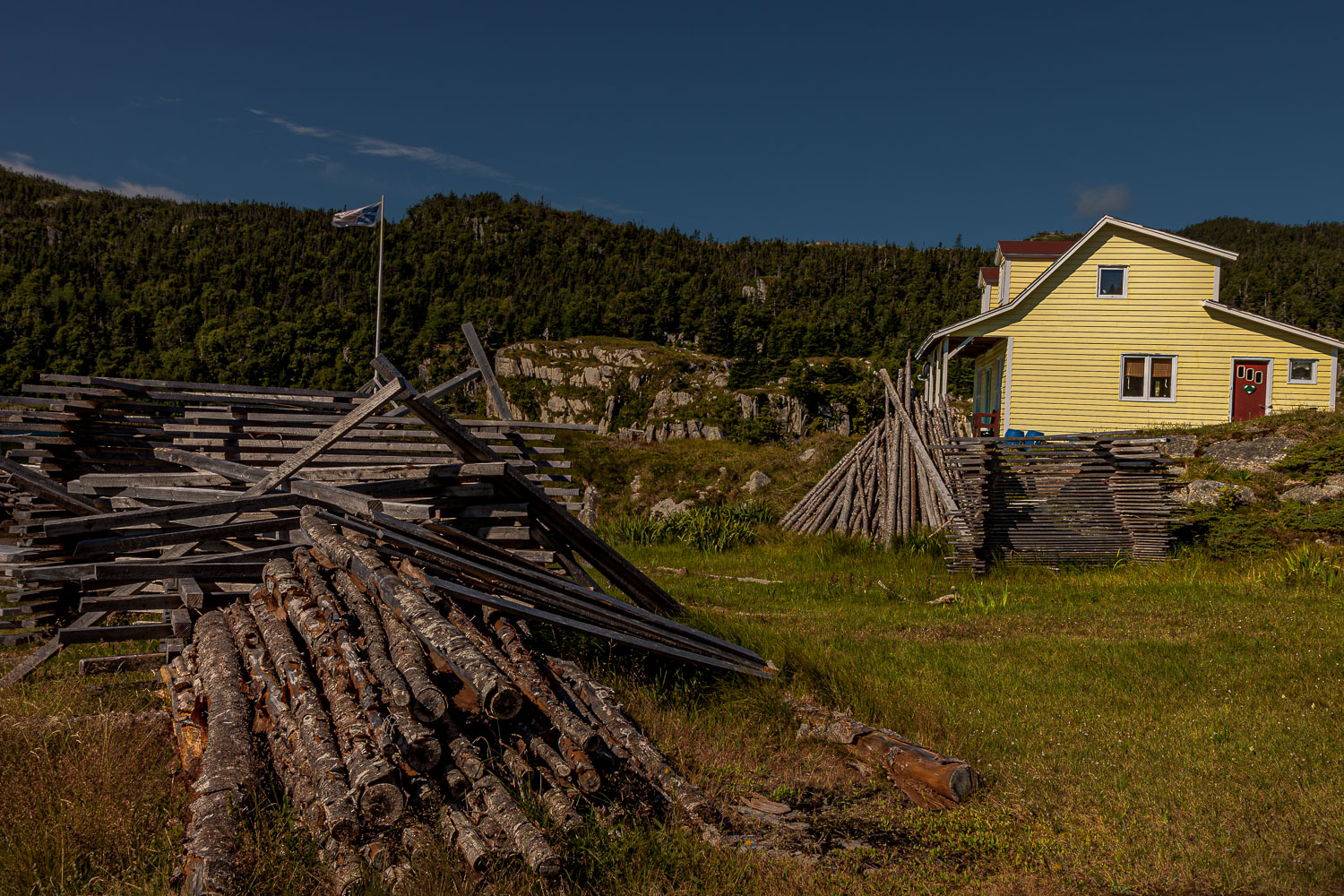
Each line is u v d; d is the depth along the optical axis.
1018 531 16.34
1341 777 5.83
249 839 4.08
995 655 9.23
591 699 5.82
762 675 7.52
